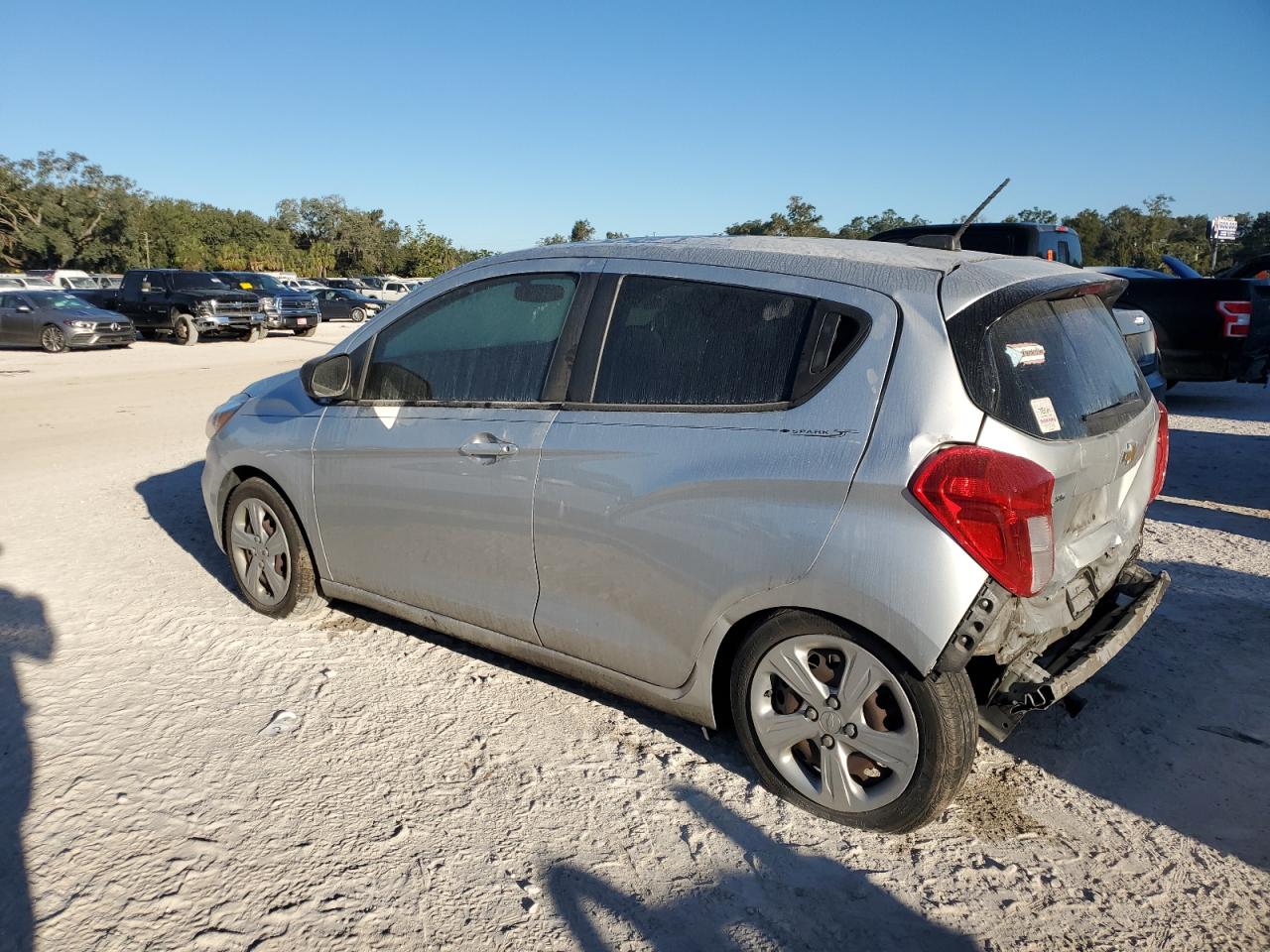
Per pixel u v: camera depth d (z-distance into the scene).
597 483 3.11
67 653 4.13
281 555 4.41
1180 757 3.32
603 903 2.56
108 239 70.88
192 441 9.44
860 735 2.77
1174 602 4.77
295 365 17.56
